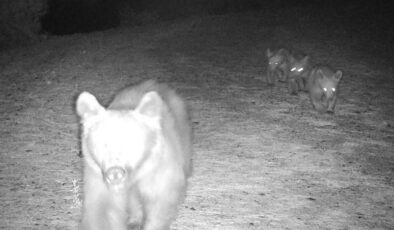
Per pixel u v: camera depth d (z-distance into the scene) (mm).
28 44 14289
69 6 20406
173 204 5145
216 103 9148
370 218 6582
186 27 15547
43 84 9773
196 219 6430
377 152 7824
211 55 12047
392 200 6863
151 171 4832
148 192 4996
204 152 7602
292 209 6652
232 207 6625
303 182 7098
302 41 13539
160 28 15695
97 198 4902
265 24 15672
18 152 7461
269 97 9586
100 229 4902
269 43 13281
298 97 9656
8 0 14422
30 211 6484
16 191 6762
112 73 10469
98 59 11500
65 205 6566
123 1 21812
